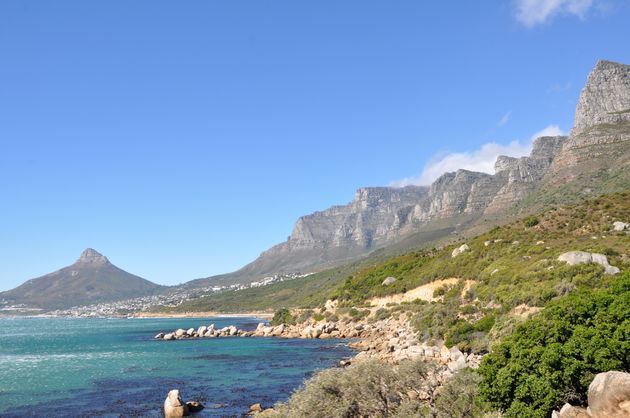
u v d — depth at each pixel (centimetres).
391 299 11700
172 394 4606
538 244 8462
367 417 3016
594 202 9869
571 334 2888
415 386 3141
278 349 9694
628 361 2559
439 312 7606
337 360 7825
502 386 2819
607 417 2175
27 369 7556
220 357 8769
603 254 6412
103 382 6319
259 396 5359
